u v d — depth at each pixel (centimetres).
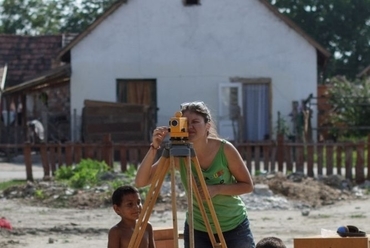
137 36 3531
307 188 2019
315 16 6281
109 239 862
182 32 3531
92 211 1825
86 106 3198
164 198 1853
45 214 1770
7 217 1714
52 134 3403
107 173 2164
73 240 1440
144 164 796
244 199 1902
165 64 3534
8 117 3691
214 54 3531
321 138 3497
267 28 3525
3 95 3706
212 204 784
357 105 3566
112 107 3197
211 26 3531
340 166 2305
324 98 3594
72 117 3434
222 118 3488
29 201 1961
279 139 2333
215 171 809
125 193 859
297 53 3519
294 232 1509
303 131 3297
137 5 3528
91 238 1466
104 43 3525
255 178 2088
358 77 4931
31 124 3381
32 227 1572
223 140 818
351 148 2281
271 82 3519
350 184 2195
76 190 1992
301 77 3519
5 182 2306
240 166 817
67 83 3625
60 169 2245
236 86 3519
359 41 6281
